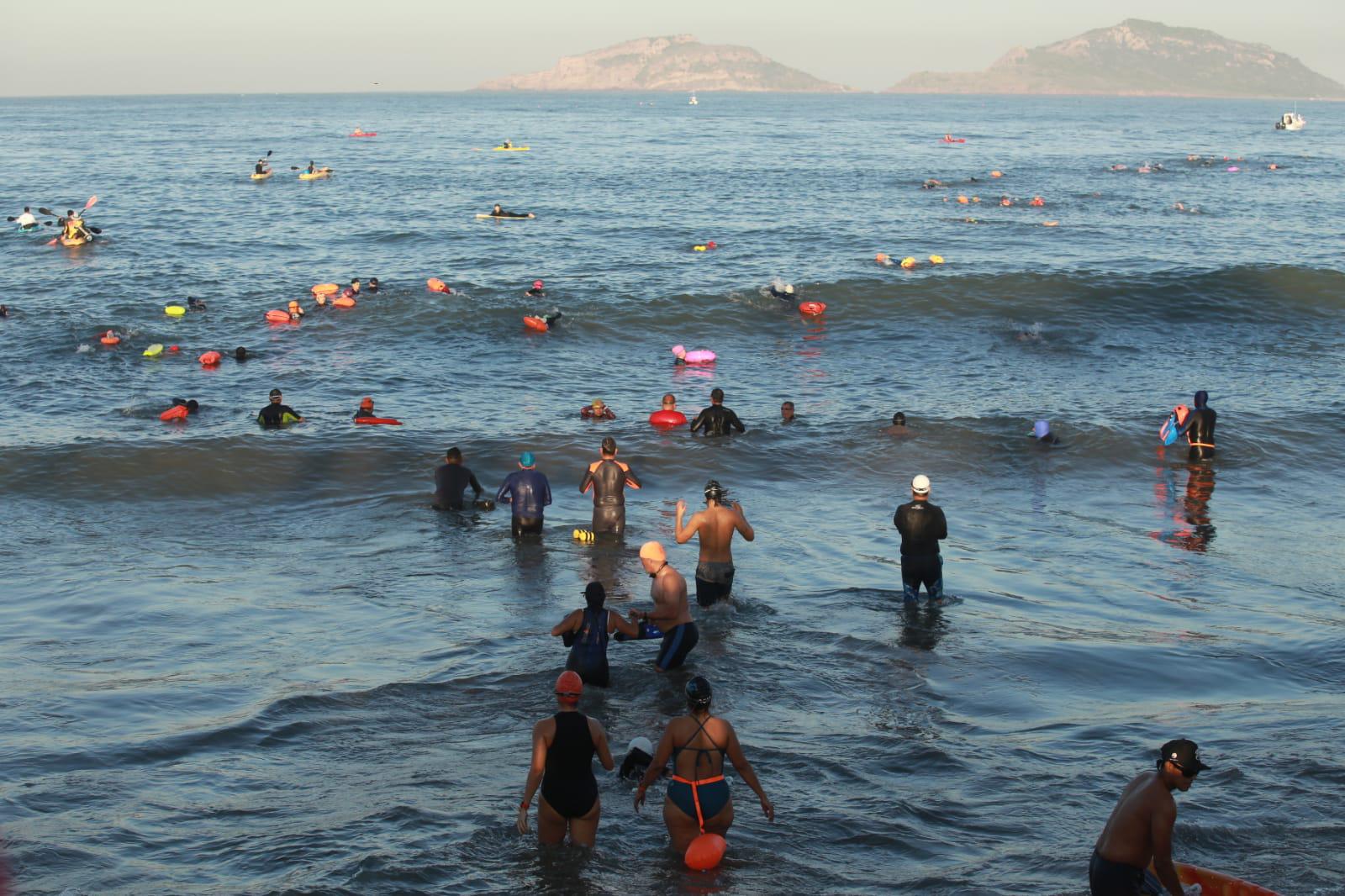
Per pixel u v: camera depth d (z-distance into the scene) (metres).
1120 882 6.99
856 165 94.06
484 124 187.88
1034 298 34.47
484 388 26.28
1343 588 15.41
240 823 8.81
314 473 20.02
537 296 34.84
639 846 8.55
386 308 33.34
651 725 10.77
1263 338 31.06
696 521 13.94
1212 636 13.49
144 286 37.53
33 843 8.34
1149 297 34.44
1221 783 9.53
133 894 7.68
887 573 15.83
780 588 15.09
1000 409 24.42
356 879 7.86
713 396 22.31
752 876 8.06
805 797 9.31
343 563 16.02
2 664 12.32
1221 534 17.72
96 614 13.98
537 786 8.34
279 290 36.81
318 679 11.91
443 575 15.50
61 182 74.62
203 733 10.46
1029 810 9.09
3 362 27.84
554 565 15.88
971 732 10.66
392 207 61.00
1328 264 40.97
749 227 52.59
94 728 10.63
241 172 83.88
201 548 16.72
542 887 7.88
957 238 49.72
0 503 18.47
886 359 29.31
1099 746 10.34
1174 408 22.19
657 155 106.44
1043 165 96.75
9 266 41.44
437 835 8.59
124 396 25.11
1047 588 15.29
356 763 9.98
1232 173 89.75
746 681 11.85
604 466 16.89
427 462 20.61
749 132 157.12
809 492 19.75
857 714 11.10
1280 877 8.04
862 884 7.98
